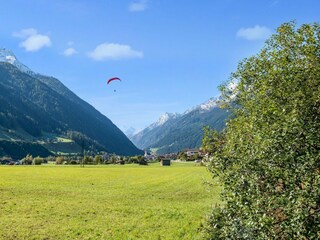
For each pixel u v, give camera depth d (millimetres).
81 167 156250
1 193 50781
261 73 15258
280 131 11352
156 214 36281
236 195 12148
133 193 57219
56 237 27812
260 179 11695
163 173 109562
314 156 10789
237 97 16250
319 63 13305
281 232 10852
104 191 59375
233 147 13133
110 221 33406
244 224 11953
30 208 39375
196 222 30828
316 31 14586
